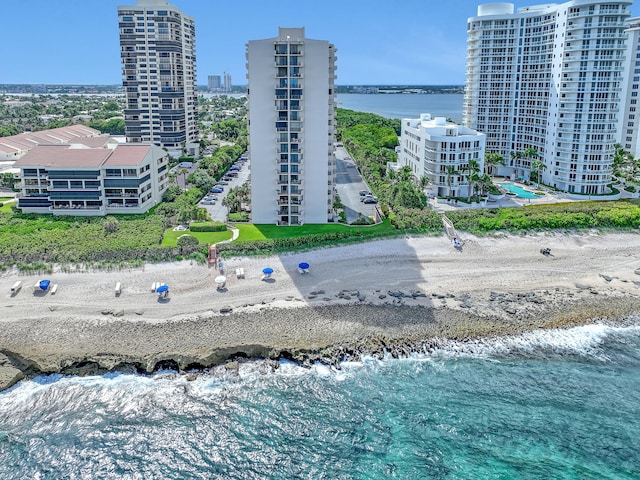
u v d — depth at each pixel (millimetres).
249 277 95500
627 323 85875
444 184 147750
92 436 61438
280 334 78688
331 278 96188
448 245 110562
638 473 56406
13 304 84625
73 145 137875
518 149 177625
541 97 163250
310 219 123938
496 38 173375
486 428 62969
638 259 108438
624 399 67938
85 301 86062
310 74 114812
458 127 153000
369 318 83625
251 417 64688
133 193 125562
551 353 77812
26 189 126688
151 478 55969
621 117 184500
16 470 56688
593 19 140875
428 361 75500
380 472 56844
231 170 193500
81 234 109875
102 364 72000
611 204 131750
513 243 113000
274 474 56656
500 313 86812
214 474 56625
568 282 98438
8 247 101750
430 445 60531
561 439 61219
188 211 123625
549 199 145000
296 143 116812
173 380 70938
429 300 89875
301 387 70062
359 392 69188
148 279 93312
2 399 67062
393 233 112875
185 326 79688
